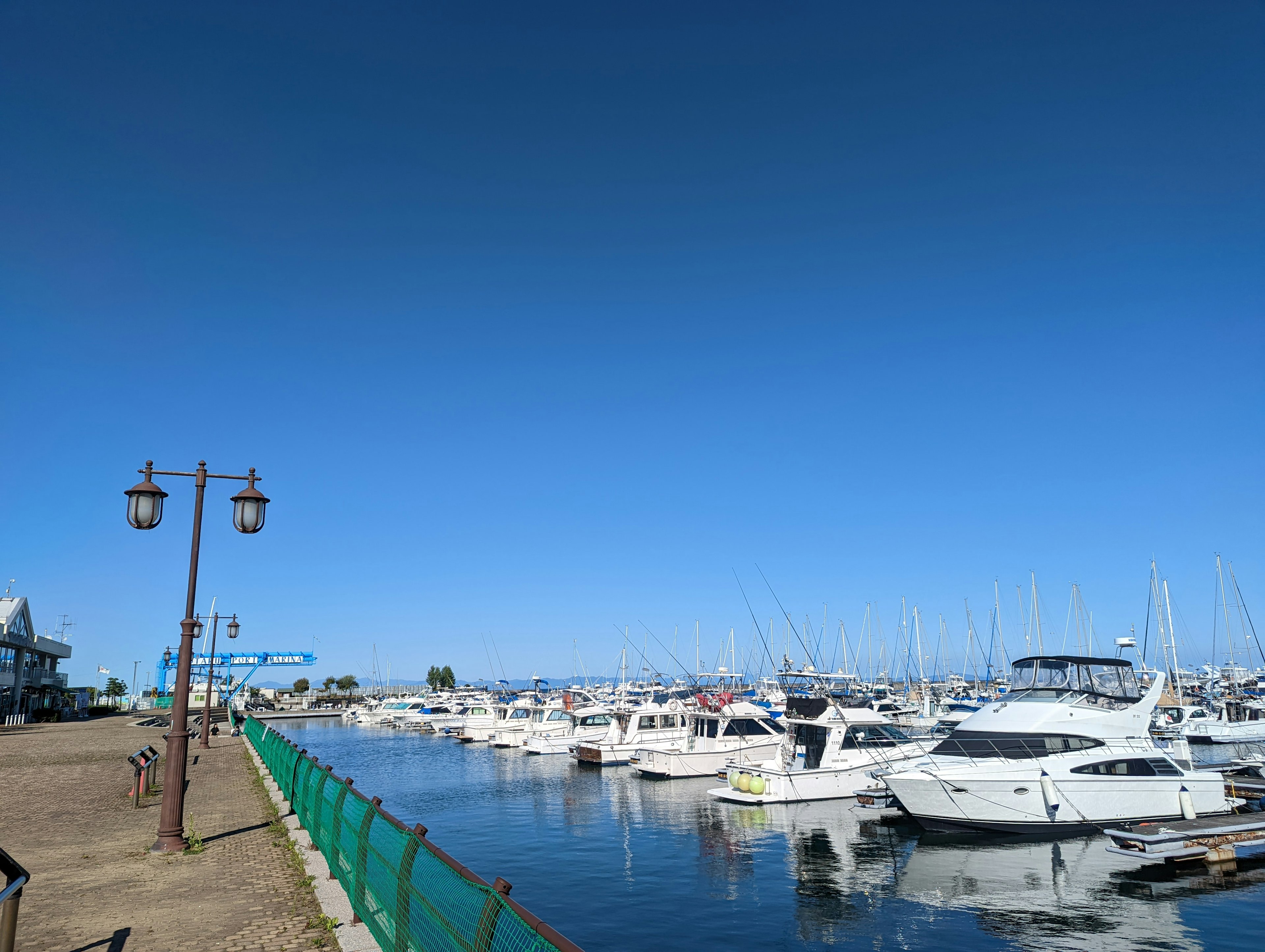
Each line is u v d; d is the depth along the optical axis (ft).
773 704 188.14
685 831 86.69
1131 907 58.59
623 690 266.77
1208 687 213.46
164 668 369.91
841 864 71.20
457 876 19.33
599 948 52.21
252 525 49.32
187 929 30.68
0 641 211.00
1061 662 89.56
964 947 51.78
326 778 41.57
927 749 102.73
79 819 57.93
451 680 591.78
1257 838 70.28
